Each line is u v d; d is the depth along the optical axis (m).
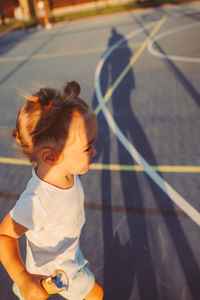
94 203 2.96
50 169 1.01
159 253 2.31
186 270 2.15
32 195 1.03
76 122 0.89
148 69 7.10
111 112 5.12
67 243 1.25
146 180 3.22
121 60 8.27
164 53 8.23
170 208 2.77
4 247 1.04
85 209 2.89
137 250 2.36
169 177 3.23
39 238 1.18
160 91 5.66
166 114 4.71
